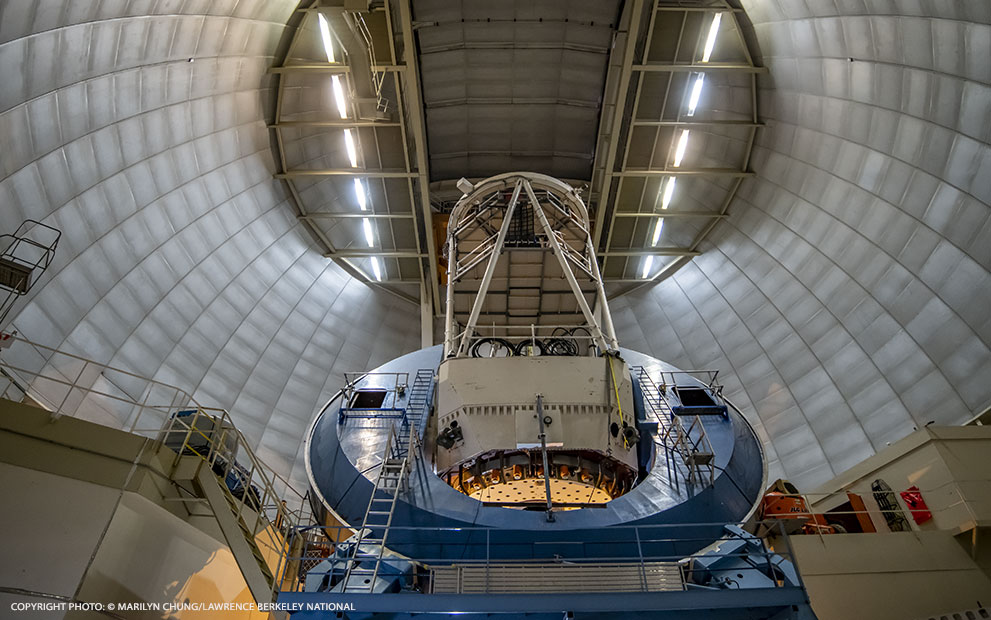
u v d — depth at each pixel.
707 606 10.69
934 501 16.80
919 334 24.91
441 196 34.62
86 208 21.72
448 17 27.45
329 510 15.99
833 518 17.88
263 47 26.66
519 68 29.86
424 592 12.62
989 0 18.89
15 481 9.57
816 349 28.69
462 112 31.53
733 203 32.88
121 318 24.05
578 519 13.98
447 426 16.80
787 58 27.12
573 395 16.67
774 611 11.21
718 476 16.05
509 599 10.71
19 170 18.53
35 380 20.17
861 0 22.59
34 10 16.33
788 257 30.47
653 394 19.56
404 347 34.81
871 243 26.62
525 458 16.22
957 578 14.69
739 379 31.03
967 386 23.05
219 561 11.54
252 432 28.06
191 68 23.86
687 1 26.64
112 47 19.86
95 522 9.61
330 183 31.92
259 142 29.62
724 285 33.19
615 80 29.53
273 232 31.67
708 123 30.11
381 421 18.06
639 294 36.25
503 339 20.12
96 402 22.48
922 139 23.34
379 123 29.64
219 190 28.19
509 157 33.72
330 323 33.28
